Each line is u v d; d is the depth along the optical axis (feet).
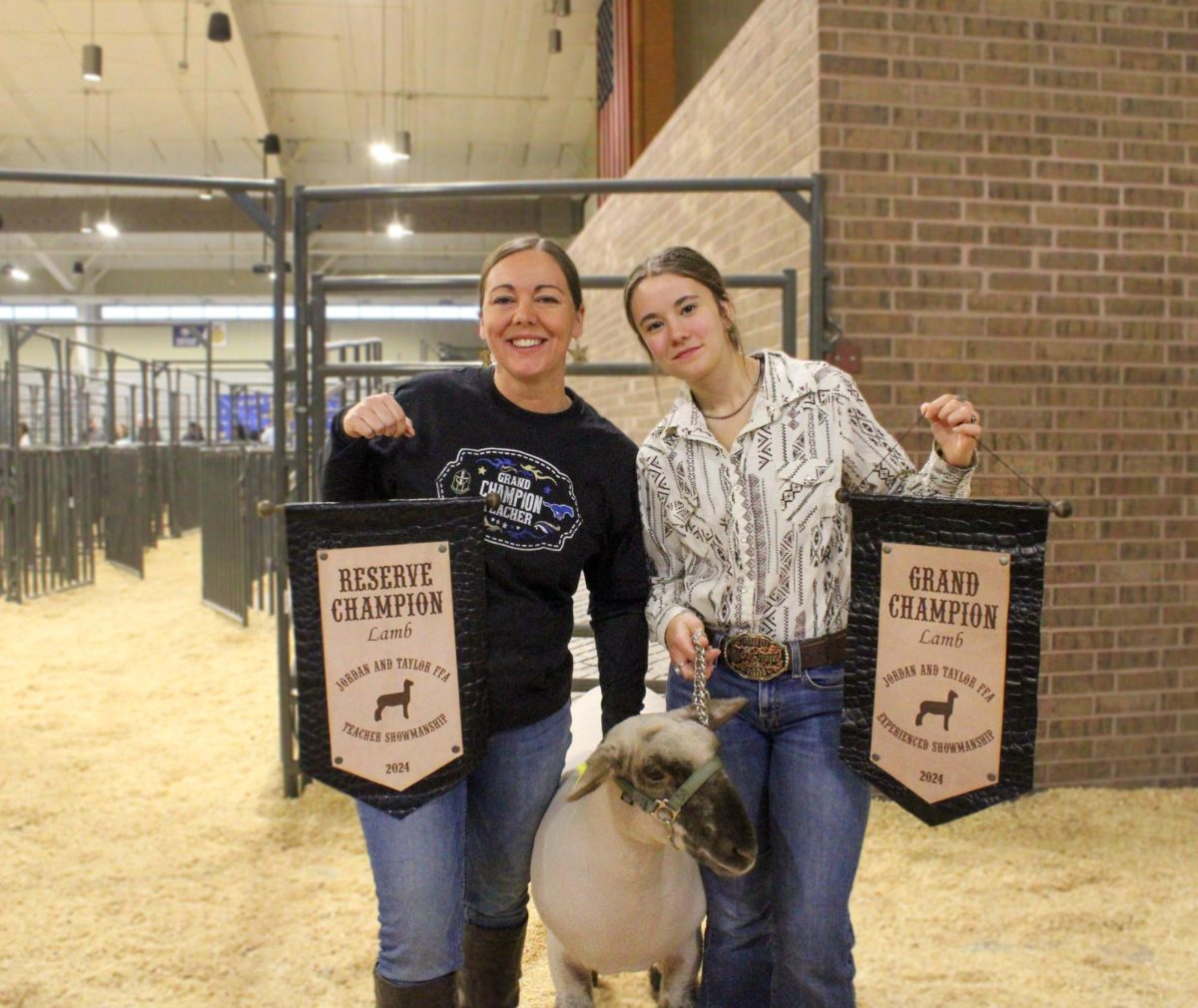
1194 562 14.44
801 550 6.74
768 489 6.74
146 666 21.70
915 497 6.12
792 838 6.65
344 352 20.11
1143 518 14.32
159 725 17.54
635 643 7.33
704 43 30.94
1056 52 13.96
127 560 34.53
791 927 6.64
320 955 9.95
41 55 44.80
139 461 34.17
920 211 13.69
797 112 14.17
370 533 6.04
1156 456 14.32
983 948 10.00
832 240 13.52
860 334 13.58
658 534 7.23
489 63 46.75
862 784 6.68
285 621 13.98
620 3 34.06
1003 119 13.85
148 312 86.02
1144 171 14.23
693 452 6.98
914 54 13.62
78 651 22.95
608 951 6.86
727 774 6.70
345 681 6.03
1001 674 5.91
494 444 6.70
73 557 30.99
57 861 12.00
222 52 44.11
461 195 13.47
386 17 41.88
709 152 18.01
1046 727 14.23
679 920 6.95
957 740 6.01
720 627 6.99
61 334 83.30
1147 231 14.25
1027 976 9.46
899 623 6.15
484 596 6.29
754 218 15.81
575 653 12.52
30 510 28.94
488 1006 7.34
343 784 6.04
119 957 9.83
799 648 6.72
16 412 28.30
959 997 9.12
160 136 56.08
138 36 42.60
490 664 6.64
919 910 10.77
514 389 6.76
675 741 6.13
